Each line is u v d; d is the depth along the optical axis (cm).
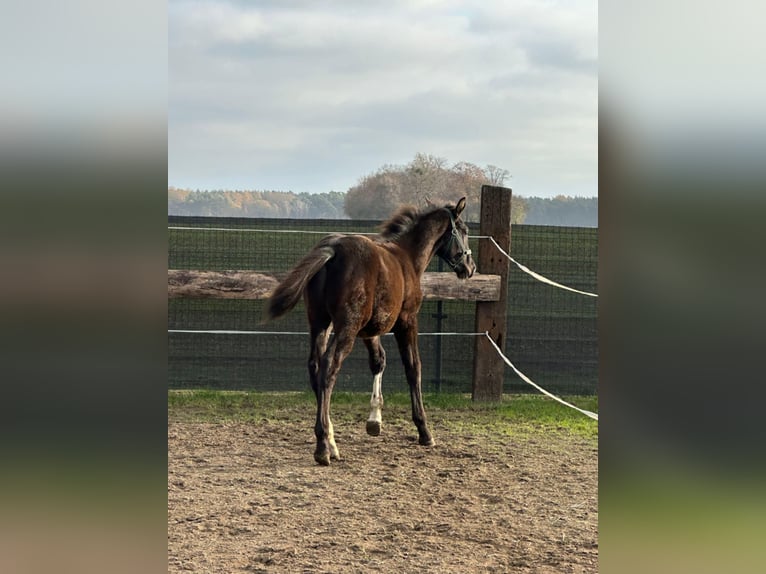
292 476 520
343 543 383
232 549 367
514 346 881
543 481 522
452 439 655
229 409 758
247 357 838
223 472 526
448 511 447
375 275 574
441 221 662
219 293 744
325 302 571
